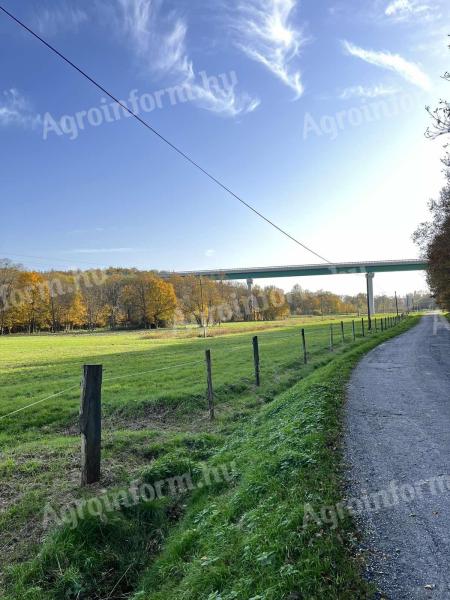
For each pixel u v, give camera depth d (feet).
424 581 11.30
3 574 15.19
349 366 56.34
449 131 42.01
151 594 13.66
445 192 107.55
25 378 64.64
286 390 46.68
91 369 21.72
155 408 40.04
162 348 114.93
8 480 22.58
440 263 114.01
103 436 30.40
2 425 36.14
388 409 31.94
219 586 12.16
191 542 15.81
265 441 24.86
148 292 270.87
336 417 28.84
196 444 28.94
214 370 60.23
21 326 265.13
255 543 13.28
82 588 14.65
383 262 285.23
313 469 18.86
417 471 19.04
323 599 10.54
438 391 38.55
